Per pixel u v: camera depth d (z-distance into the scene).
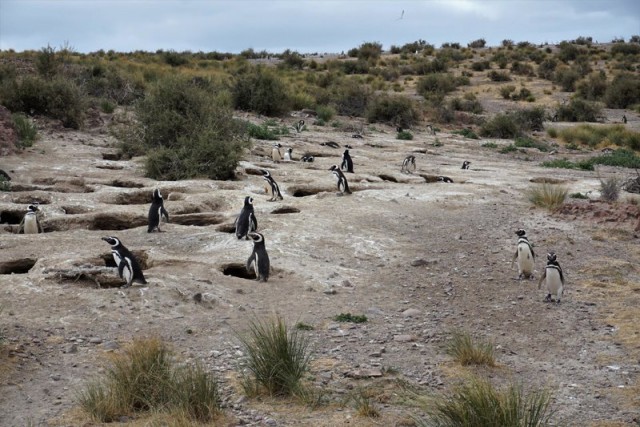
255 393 6.74
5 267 10.66
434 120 39.19
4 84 25.61
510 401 5.77
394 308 9.66
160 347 7.39
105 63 40.38
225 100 31.64
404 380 7.10
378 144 28.28
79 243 11.78
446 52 73.50
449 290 10.47
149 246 11.88
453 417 5.80
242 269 11.11
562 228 14.24
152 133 20.11
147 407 6.43
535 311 9.54
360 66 62.94
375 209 15.25
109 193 15.61
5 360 7.21
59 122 24.34
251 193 16.27
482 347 7.86
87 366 7.28
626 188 19.45
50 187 16.19
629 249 12.90
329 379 7.12
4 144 19.25
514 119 36.97
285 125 30.98
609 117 45.88
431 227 14.09
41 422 6.07
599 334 8.62
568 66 65.94
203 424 6.07
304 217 14.05
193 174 18.05
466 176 21.05
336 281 10.62
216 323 8.74
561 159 27.77
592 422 6.19
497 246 12.88
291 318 9.03
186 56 58.41
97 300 9.06
